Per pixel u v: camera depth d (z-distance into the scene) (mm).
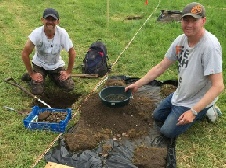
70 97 2398
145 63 2850
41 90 2344
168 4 4543
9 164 1755
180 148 1904
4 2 4438
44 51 2336
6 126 2033
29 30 3543
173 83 2510
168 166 1753
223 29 3619
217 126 2082
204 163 1807
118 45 3189
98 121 2064
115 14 4121
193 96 1896
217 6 4559
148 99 2295
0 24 3635
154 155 1778
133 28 3625
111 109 2135
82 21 3822
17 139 1930
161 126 2057
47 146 1879
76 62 2891
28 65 2291
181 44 1864
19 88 2414
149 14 4137
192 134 2010
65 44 2293
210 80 1776
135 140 1942
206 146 1921
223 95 2373
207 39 1740
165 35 3402
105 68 2678
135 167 1723
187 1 4734
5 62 2807
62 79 2391
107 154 1814
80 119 2098
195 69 1793
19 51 3021
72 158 1779
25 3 4414
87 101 2264
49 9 2172
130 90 2127
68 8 4277
